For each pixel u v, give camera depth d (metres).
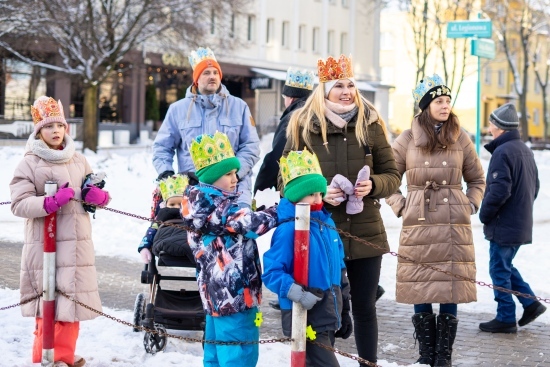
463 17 50.66
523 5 53.03
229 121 7.95
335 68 6.56
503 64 78.06
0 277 10.91
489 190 8.46
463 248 7.16
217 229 5.74
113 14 35.28
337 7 63.91
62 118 6.72
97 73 35.91
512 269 8.77
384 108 68.12
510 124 8.54
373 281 6.55
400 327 8.85
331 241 5.75
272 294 10.45
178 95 54.44
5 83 41.75
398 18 76.75
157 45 39.47
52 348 6.47
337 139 6.57
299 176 5.55
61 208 6.56
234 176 5.85
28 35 34.78
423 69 44.94
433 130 7.22
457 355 7.79
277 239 5.55
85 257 6.62
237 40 42.50
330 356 5.64
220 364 5.86
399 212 7.36
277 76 55.72
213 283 5.80
